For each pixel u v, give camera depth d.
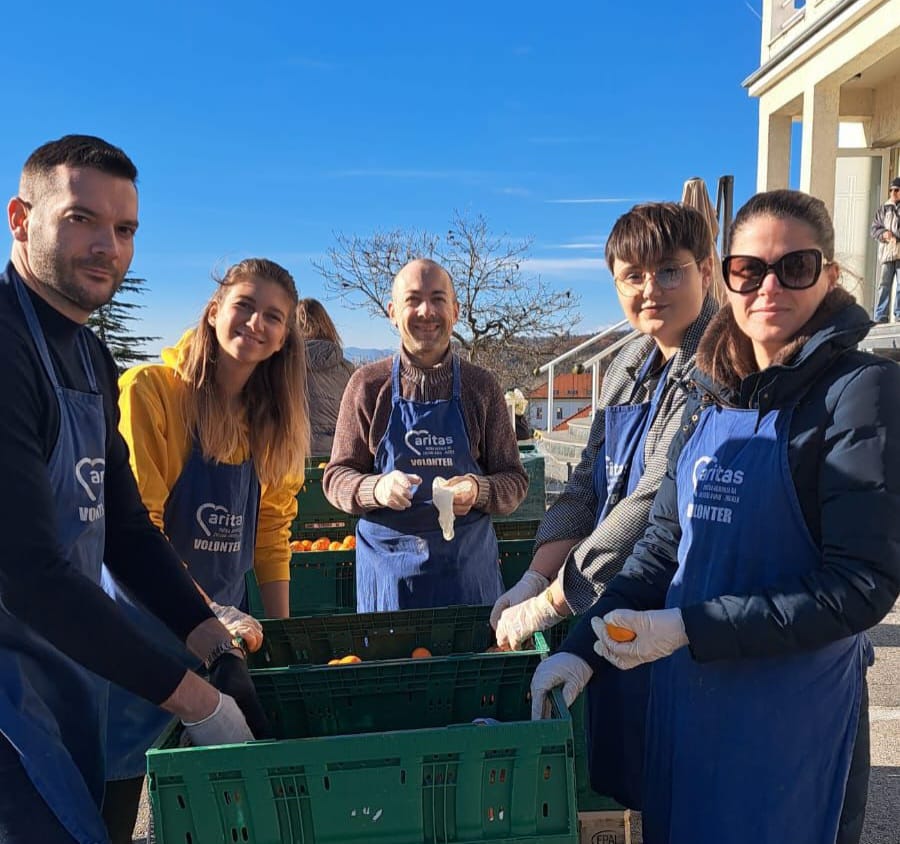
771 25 12.87
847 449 1.54
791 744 1.66
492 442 3.37
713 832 1.71
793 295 1.64
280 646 2.39
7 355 1.56
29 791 1.60
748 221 1.69
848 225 13.30
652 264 2.21
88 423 1.78
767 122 13.15
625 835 2.49
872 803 3.12
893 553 1.50
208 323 2.53
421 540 3.20
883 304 10.05
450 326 3.27
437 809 1.55
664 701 1.87
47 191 1.65
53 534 1.56
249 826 1.53
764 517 1.65
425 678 2.02
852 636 1.69
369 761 1.54
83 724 1.78
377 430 3.31
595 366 11.51
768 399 1.66
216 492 2.56
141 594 2.10
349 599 4.32
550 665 1.85
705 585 1.75
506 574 3.97
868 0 9.68
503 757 1.55
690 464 1.85
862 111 12.62
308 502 4.98
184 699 1.62
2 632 1.63
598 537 2.16
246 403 2.68
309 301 5.68
